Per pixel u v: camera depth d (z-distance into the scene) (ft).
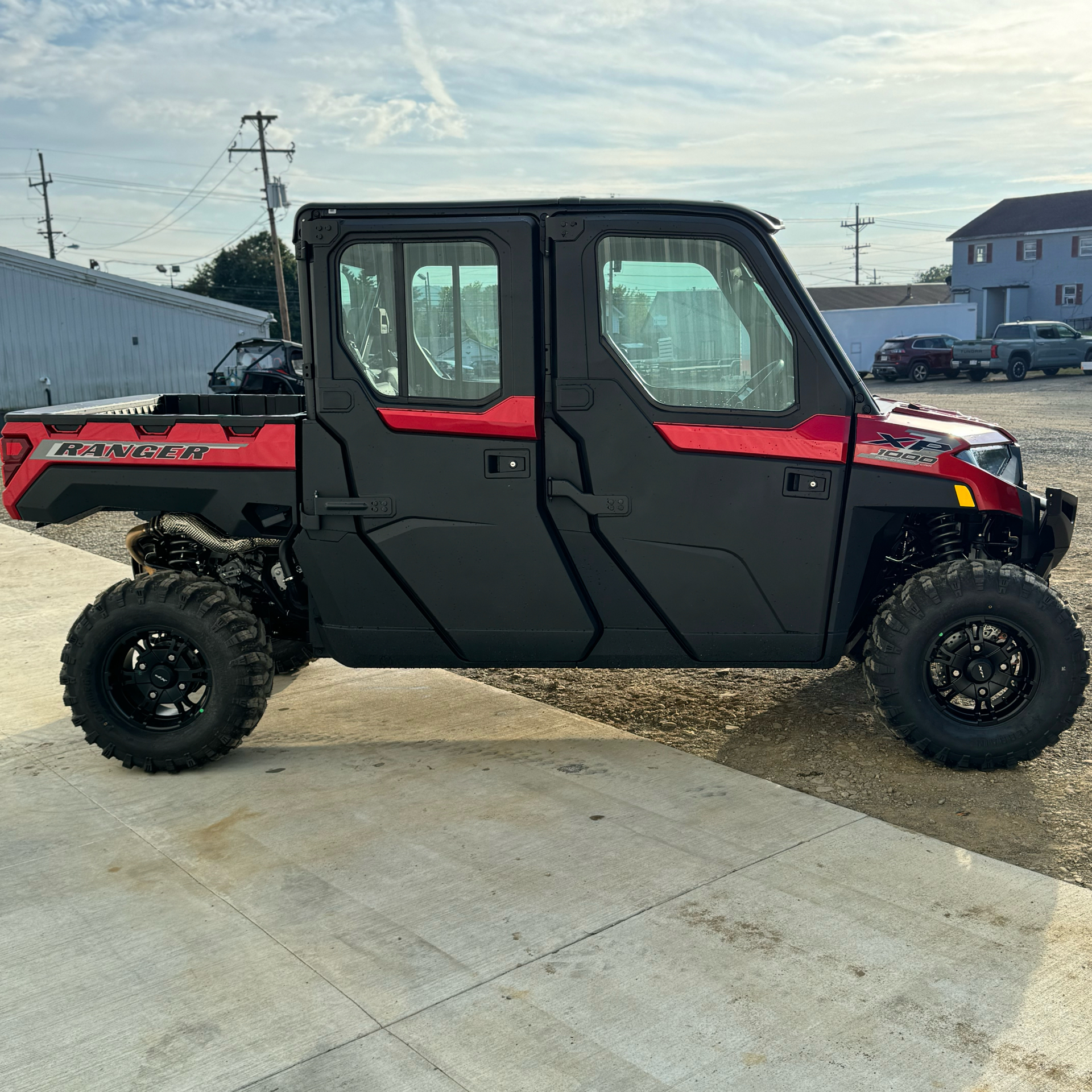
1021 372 113.50
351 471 13.87
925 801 13.46
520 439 13.48
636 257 13.12
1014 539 15.35
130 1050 8.73
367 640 14.56
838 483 13.41
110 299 108.78
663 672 19.53
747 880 11.29
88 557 31.22
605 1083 8.20
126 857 12.23
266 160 148.25
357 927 10.55
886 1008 9.05
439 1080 8.28
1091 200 190.29
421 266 13.32
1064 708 13.87
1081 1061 8.37
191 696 17.99
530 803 13.43
